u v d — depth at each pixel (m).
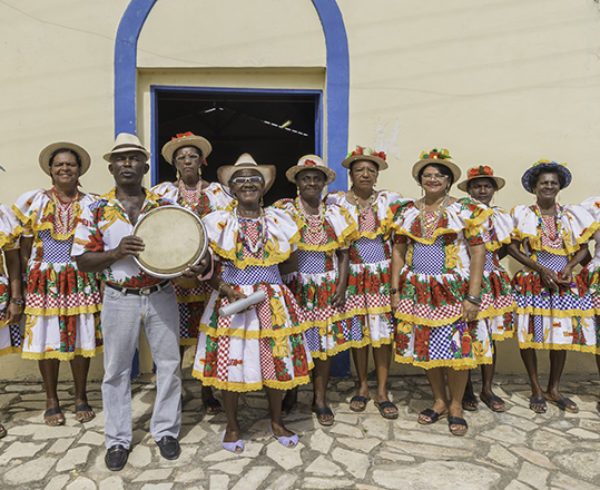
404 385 4.07
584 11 4.30
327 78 4.19
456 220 3.04
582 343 3.50
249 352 2.76
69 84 4.04
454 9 4.25
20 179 4.04
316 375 3.37
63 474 2.62
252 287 2.81
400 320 3.27
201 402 3.62
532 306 3.58
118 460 2.67
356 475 2.62
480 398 3.74
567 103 4.32
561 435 3.13
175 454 2.78
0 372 4.08
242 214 2.88
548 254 3.56
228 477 2.59
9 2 3.98
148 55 4.08
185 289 3.40
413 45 4.24
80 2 4.03
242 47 4.14
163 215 2.65
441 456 2.84
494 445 2.98
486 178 3.65
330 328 3.32
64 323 3.15
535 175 3.63
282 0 4.14
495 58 4.29
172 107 7.83
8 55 3.99
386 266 3.53
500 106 4.31
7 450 2.88
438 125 4.29
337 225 3.27
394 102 4.25
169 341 2.81
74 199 3.23
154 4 4.07
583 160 4.34
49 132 4.04
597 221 3.54
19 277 3.16
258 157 9.27
